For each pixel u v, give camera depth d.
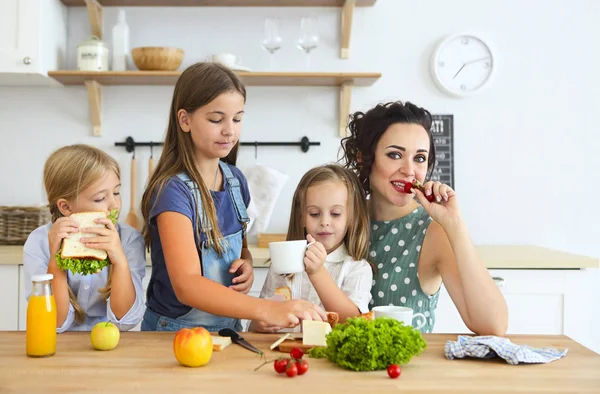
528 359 1.16
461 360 1.20
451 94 3.04
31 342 1.20
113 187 1.66
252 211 2.97
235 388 1.03
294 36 3.03
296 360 1.14
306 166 3.06
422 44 3.04
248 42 3.04
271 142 3.04
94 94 2.91
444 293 2.54
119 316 1.50
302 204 1.71
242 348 1.28
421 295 1.65
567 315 2.52
